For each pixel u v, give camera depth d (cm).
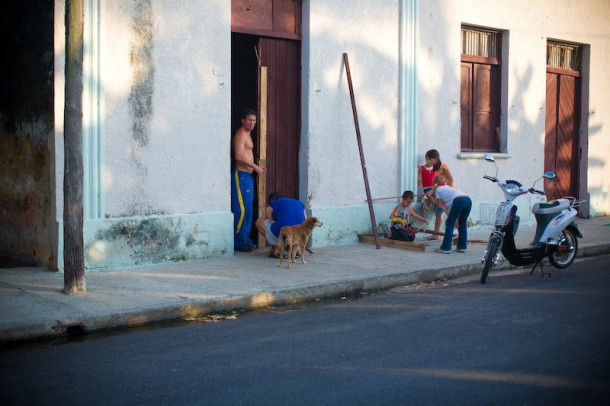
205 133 956
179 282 801
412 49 1202
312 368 523
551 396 462
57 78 828
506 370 515
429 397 460
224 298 729
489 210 1342
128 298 716
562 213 937
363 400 455
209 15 951
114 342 605
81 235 732
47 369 526
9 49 920
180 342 603
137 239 891
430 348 574
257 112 1052
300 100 1092
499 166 1383
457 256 1018
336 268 909
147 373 514
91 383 493
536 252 917
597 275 930
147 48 893
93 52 845
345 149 1126
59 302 693
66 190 721
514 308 724
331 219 1107
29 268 862
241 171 1037
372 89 1156
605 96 1606
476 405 446
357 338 609
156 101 905
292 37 1073
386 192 1187
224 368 524
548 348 573
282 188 1088
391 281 870
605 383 487
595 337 607
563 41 1509
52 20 829
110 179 867
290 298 777
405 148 1202
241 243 1034
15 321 618
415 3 1201
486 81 1383
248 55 1159
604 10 1577
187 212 943
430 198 1145
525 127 1429
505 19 1372
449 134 1285
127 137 880
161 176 915
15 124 911
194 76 941
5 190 941
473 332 626
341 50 1112
